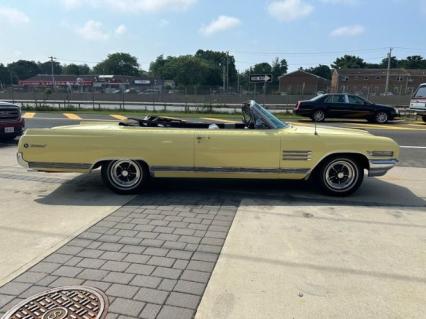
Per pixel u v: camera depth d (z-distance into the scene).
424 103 19.36
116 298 2.97
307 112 19.52
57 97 46.09
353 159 5.64
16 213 4.91
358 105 19.20
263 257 3.69
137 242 4.02
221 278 3.29
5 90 51.50
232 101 41.34
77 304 2.89
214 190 6.04
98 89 64.50
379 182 6.80
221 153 5.51
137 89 65.31
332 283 3.23
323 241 4.07
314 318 2.76
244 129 5.69
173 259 3.63
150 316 2.76
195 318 2.74
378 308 2.89
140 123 6.17
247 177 5.61
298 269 3.46
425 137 13.34
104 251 3.80
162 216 4.82
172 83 89.00
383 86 87.00
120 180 5.77
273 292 3.08
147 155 5.55
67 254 3.73
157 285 3.17
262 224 4.55
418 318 2.78
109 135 5.54
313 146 5.49
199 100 42.03
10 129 10.64
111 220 4.66
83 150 5.56
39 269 3.42
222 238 4.13
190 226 4.48
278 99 41.75
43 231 4.30
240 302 2.94
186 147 5.52
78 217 4.77
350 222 4.64
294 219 4.73
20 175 7.03
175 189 6.09
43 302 2.91
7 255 3.70
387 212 5.05
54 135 5.58
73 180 6.67
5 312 2.79
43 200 5.48
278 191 6.00
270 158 5.52
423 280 3.30
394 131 15.12
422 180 7.00
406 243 4.04
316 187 6.25
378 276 3.35
